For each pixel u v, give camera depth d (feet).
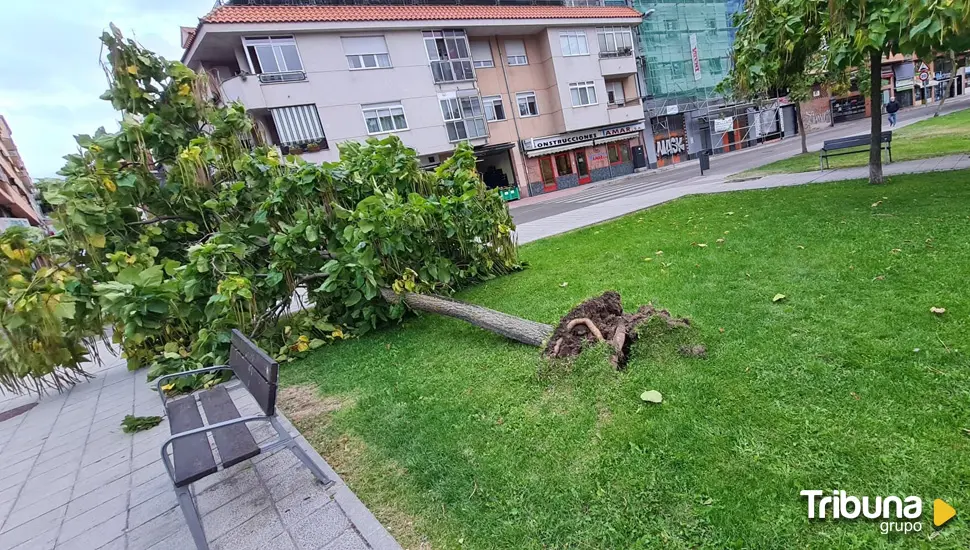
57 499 9.83
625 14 94.53
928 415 7.16
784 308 11.91
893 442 6.78
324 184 17.83
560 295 17.07
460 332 15.56
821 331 10.32
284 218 17.78
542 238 32.14
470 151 22.21
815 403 7.95
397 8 72.59
